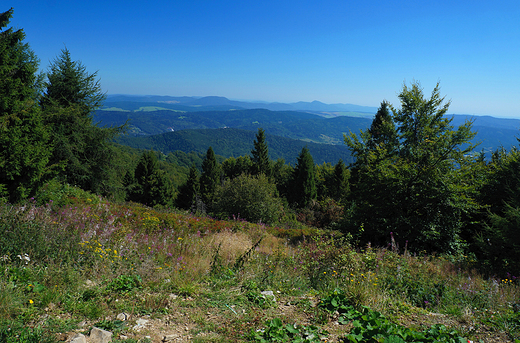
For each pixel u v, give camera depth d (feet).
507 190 44.52
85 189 63.57
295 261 21.72
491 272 26.32
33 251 14.53
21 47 44.04
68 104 59.47
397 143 49.75
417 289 17.52
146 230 27.61
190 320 11.86
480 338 11.96
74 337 9.19
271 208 70.59
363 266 20.59
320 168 180.45
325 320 12.29
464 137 41.34
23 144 33.06
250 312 13.01
